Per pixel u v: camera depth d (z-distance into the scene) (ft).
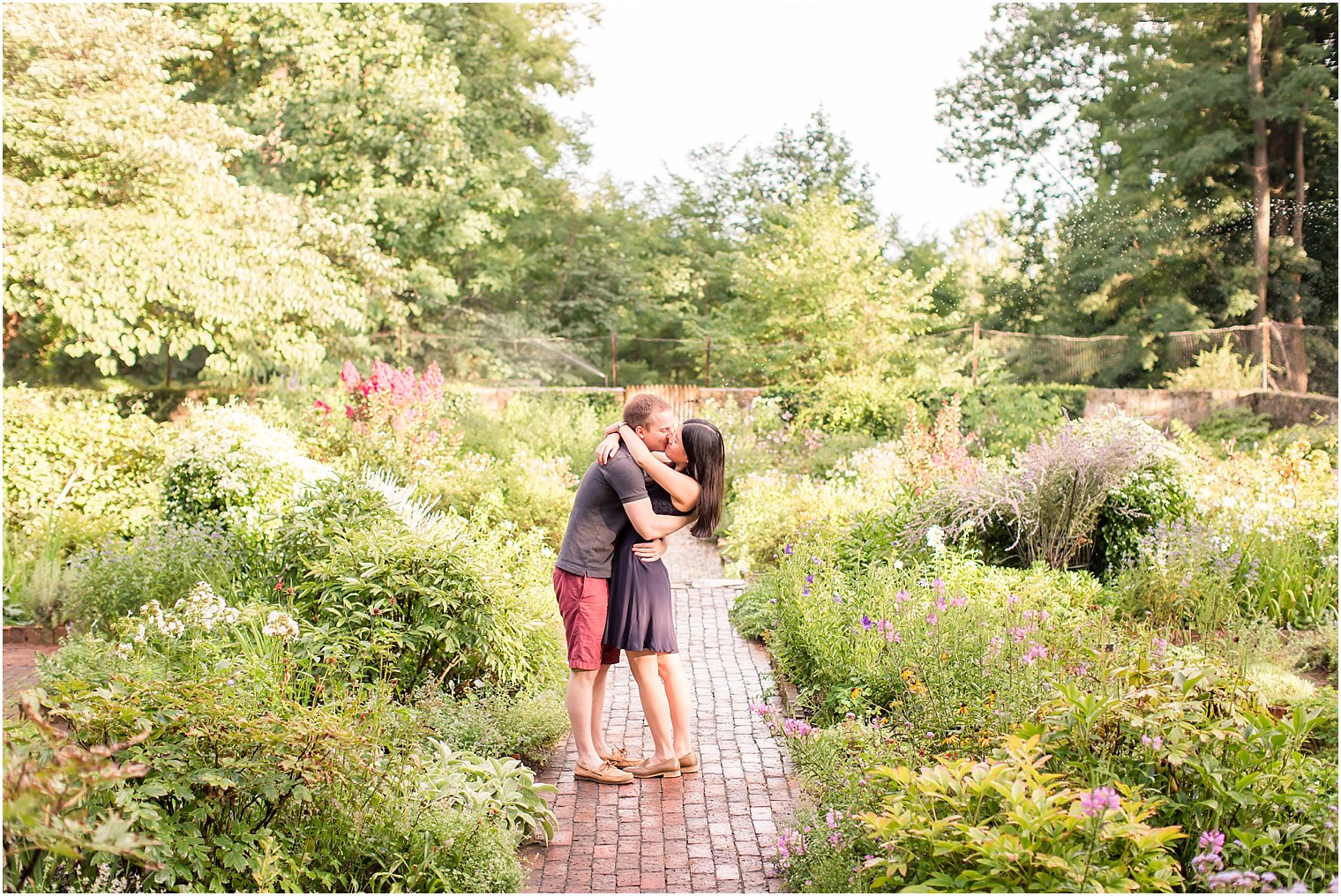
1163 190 64.28
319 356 49.39
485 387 59.93
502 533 23.13
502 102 69.21
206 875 9.44
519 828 12.12
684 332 84.99
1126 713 10.20
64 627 21.17
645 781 14.29
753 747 15.55
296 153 57.52
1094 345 66.90
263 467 23.48
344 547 16.03
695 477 14.34
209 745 9.91
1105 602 20.39
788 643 19.06
